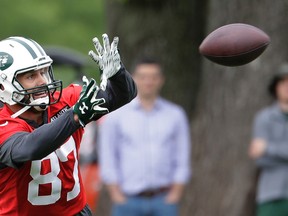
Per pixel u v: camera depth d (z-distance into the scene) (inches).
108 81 590.2
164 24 1088.8
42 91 576.1
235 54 572.4
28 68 570.9
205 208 1037.2
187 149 911.7
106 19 1125.1
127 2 1091.9
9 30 2007.9
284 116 940.6
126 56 1095.6
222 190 1030.4
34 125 585.9
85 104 533.6
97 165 1156.5
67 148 593.9
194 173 1043.9
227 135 1026.7
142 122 898.1
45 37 2011.6
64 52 1369.3
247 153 1017.5
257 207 982.4
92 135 1161.4
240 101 1016.9
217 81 1031.6
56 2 2054.6
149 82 896.3
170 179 906.7
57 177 593.3
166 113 908.6
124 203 900.0
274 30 986.7
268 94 1003.3
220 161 1030.4
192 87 1101.7
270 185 939.3
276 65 996.6
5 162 550.3
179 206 1047.0
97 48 554.3
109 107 593.3
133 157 895.1
